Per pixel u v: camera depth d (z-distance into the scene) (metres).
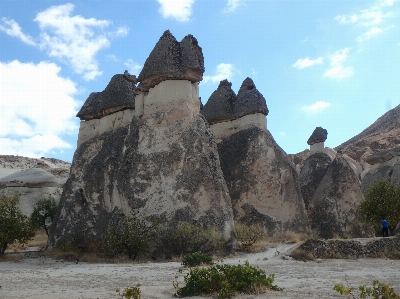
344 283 10.05
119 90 23.36
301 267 13.45
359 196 28.00
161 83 20.62
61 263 16.50
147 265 14.75
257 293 8.81
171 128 19.73
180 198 18.17
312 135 35.16
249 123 26.25
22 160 56.53
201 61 21.16
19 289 9.88
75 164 23.22
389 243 16.64
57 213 22.38
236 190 24.20
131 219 17.50
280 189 24.52
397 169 32.62
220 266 9.77
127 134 21.41
